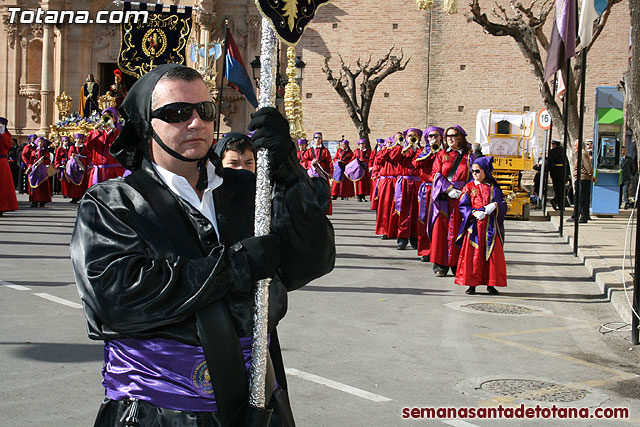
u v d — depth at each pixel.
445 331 8.45
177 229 2.70
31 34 44.22
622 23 38.62
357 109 37.31
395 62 40.09
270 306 2.87
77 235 2.62
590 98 38.84
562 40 15.76
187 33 14.48
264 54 2.83
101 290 2.48
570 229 20.48
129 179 2.76
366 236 18.27
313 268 2.94
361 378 6.54
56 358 6.91
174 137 2.73
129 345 2.65
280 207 2.87
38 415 5.44
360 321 8.82
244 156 6.94
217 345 2.59
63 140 28.95
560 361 7.33
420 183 15.75
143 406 2.62
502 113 28.22
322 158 27.66
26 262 12.64
